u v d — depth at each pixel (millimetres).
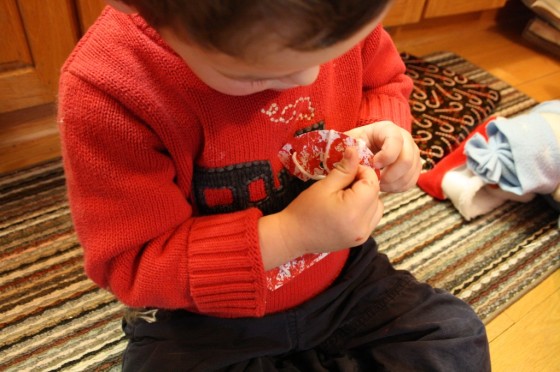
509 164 1039
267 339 619
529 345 866
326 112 561
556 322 904
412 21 1585
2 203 1033
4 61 1011
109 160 452
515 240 1049
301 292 627
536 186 1026
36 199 1050
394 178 572
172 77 440
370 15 289
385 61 682
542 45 1795
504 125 1066
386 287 678
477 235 1053
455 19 1837
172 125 460
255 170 520
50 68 1066
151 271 495
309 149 524
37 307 862
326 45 293
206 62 333
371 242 725
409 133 636
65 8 1012
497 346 860
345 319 659
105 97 435
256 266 480
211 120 467
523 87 1596
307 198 483
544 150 1026
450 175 1104
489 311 904
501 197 1118
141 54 437
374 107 659
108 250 479
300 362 641
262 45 288
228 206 542
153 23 327
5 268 916
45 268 923
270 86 385
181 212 508
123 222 477
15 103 1073
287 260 502
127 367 610
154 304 526
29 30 998
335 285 661
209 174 515
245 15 269
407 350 599
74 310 864
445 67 1620
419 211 1100
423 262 985
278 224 488
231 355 586
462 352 597
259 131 495
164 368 575
